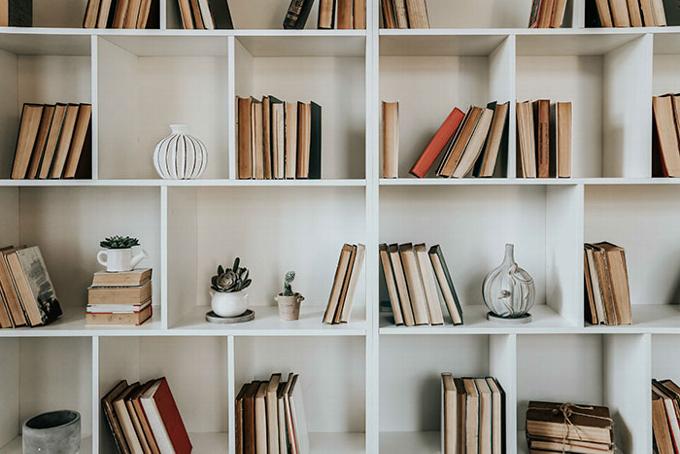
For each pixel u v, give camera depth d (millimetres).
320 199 2176
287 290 1996
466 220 2180
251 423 1915
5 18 1854
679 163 1856
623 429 2008
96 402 1861
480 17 2143
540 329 1858
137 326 1904
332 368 2197
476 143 1879
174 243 1926
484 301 2010
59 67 2143
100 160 1880
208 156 2164
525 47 2016
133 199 2178
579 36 1875
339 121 2156
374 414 1880
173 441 1930
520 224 2174
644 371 1861
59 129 1885
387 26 1882
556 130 1874
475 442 1920
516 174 1901
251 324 1928
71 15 2131
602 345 2188
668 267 2174
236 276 1968
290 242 2184
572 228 1899
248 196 2176
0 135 2012
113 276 1913
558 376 2195
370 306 1864
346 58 2148
